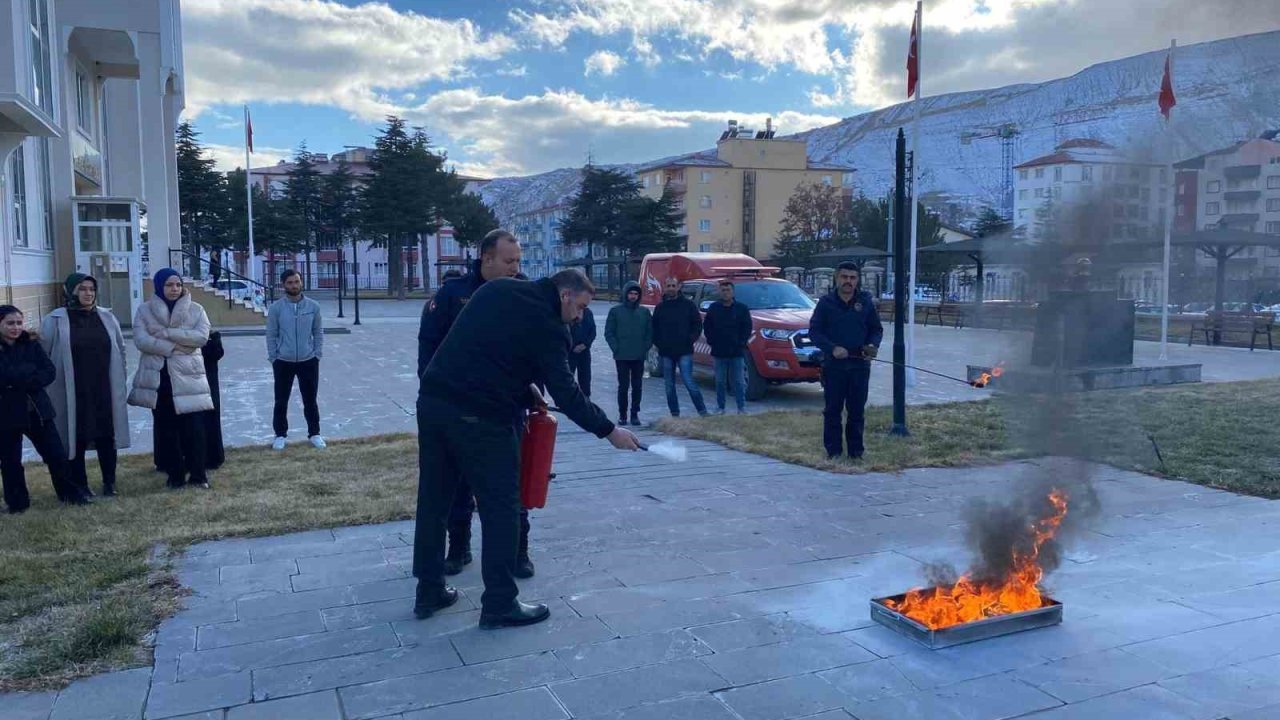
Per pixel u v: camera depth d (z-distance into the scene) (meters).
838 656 3.83
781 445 8.85
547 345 4.16
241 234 62.72
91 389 6.74
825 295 8.33
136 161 25.25
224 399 12.81
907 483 7.24
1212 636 4.04
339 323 31.34
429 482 4.28
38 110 13.54
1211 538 5.59
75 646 3.88
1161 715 3.31
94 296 6.86
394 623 4.25
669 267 17.16
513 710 3.37
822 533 5.75
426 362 4.97
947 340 21.70
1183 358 16.91
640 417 11.40
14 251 16.83
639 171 82.75
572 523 6.02
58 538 5.55
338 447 8.95
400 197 61.75
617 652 3.89
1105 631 4.09
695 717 3.31
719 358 11.27
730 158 79.94
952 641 3.94
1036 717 3.30
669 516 6.20
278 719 3.31
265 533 5.75
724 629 4.14
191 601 4.54
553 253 101.62
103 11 22.12
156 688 3.55
